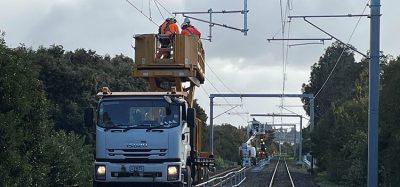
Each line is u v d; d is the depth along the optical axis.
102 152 20.14
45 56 46.66
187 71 23.84
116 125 20.16
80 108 46.44
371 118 25.48
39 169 18.70
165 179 19.80
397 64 27.06
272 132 135.75
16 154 16.39
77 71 47.88
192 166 23.28
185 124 20.88
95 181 20.11
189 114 20.47
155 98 20.31
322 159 64.38
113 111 20.34
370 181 25.47
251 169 78.25
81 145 28.47
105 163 20.00
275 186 45.88
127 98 20.39
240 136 123.62
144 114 20.22
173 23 24.78
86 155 28.28
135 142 19.97
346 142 48.78
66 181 23.22
